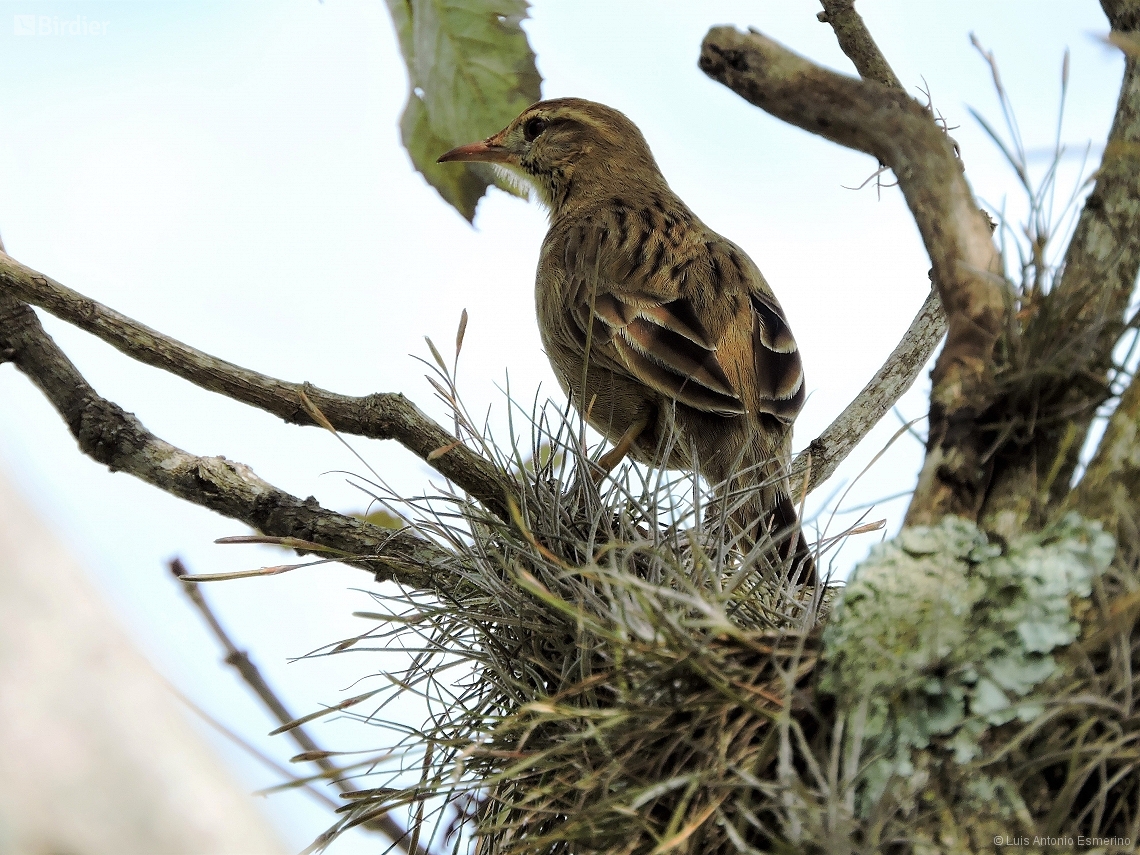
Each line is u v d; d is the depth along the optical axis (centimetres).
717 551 658
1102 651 477
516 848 538
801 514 704
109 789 372
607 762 553
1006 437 509
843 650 496
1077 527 488
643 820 520
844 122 534
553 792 574
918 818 462
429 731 650
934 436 520
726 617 584
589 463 706
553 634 641
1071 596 480
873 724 482
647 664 552
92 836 365
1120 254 509
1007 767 466
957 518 505
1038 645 477
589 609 628
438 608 672
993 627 484
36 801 363
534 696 629
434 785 609
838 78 535
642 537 687
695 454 688
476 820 643
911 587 493
